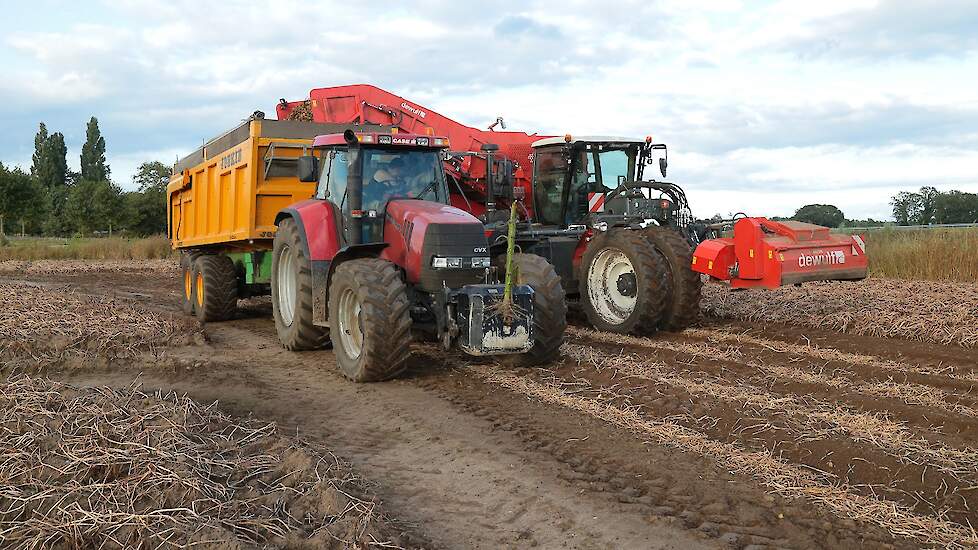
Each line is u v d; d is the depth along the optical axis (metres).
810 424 6.07
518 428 6.30
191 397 7.23
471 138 14.59
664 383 7.51
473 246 8.13
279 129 10.85
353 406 7.08
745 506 4.70
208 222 12.74
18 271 25.05
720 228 11.62
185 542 3.88
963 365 8.03
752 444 5.77
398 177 9.02
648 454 5.61
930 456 5.32
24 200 45.97
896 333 9.75
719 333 10.27
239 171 11.19
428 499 4.94
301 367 8.74
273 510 4.32
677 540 4.30
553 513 4.69
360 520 4.23
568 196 12.66
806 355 8.77
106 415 5.56
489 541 4.35
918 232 16.98
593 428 6.24
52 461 4.79
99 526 4.05
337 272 8.20
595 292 10.87
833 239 9.81
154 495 4.37
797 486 4.96
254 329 11.83
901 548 4.17
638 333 10.30
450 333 7.87
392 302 7.69
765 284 9.55
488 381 7.82
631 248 10.16
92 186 54.84
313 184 11.20
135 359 8.84
